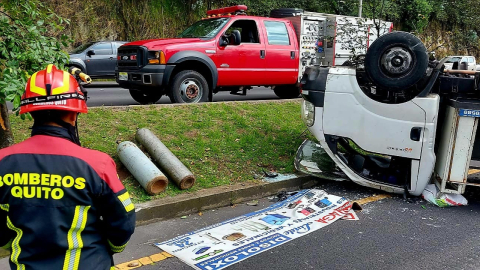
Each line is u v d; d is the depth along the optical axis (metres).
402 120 4.85
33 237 1.63
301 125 7.51
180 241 3.83
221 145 6.12
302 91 5.40
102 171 1.75
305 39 11.26
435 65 5.14
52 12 4.28
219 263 3.42
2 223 1.73
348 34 11.54
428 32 29.03
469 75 4.99
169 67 7.75
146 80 7.75
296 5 23.88
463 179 4.79
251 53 8.96
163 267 3.36
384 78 4.78
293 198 4.99
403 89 4.77
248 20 9.17
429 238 3.99
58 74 1.81
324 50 11.65
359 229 4.18
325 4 24.62
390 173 5.37
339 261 3.50
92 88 15.05
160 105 7.29
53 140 1.74
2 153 1.72
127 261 3.45
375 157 6.01
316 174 5.59
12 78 3.43
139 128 6.07
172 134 6.20
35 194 1.65
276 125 7.36
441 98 5.01
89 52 15.11
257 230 4.09
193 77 8.11
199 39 8.35
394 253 3.66
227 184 5.14
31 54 3.71
